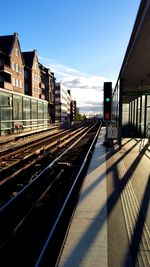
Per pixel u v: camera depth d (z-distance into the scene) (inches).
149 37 290.4
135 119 945.5
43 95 2332.7
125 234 155.9
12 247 161.8
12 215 214.4
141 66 451.5
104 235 154.5
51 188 293.3
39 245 163.9
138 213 188.4
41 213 219.0
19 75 1728.6
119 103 560.7
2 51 1503.4
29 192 275.7
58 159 446.3
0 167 378.0
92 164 363.3
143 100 799.1
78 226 166.6
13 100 876.0
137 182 270.4
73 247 141.3
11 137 724.7
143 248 140.0
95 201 213.3
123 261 128.1
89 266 124.3
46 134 1000.9
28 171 373.1
